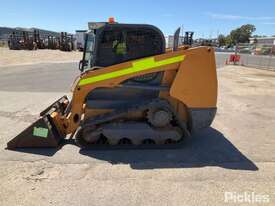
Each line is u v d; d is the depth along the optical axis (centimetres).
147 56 508
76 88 484
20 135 490
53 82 1338
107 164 434
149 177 392
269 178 393
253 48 4359
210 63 483
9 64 2272
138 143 496
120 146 497
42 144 493
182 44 597
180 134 503
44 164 430
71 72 1769
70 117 497
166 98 505
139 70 480
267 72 1986
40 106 820
